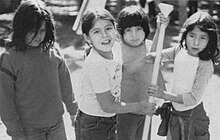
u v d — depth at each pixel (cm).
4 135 431
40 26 246
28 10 244
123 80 302
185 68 286
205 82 286
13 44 253
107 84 262
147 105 277
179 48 300
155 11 927
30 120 266
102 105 263
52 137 279
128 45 297
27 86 258
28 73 256
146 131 288
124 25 287
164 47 748
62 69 284
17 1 1014
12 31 250
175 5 988
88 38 269
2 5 1003
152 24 890
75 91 538
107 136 277
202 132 302
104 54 267
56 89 271
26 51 256
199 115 297
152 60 301
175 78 293
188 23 283
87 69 264
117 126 295
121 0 876
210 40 281
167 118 306
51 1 1154
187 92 285
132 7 294
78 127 282
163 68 631
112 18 266
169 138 305
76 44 769
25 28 244
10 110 256
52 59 268
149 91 279
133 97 306
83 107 274
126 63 299
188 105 283
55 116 273
